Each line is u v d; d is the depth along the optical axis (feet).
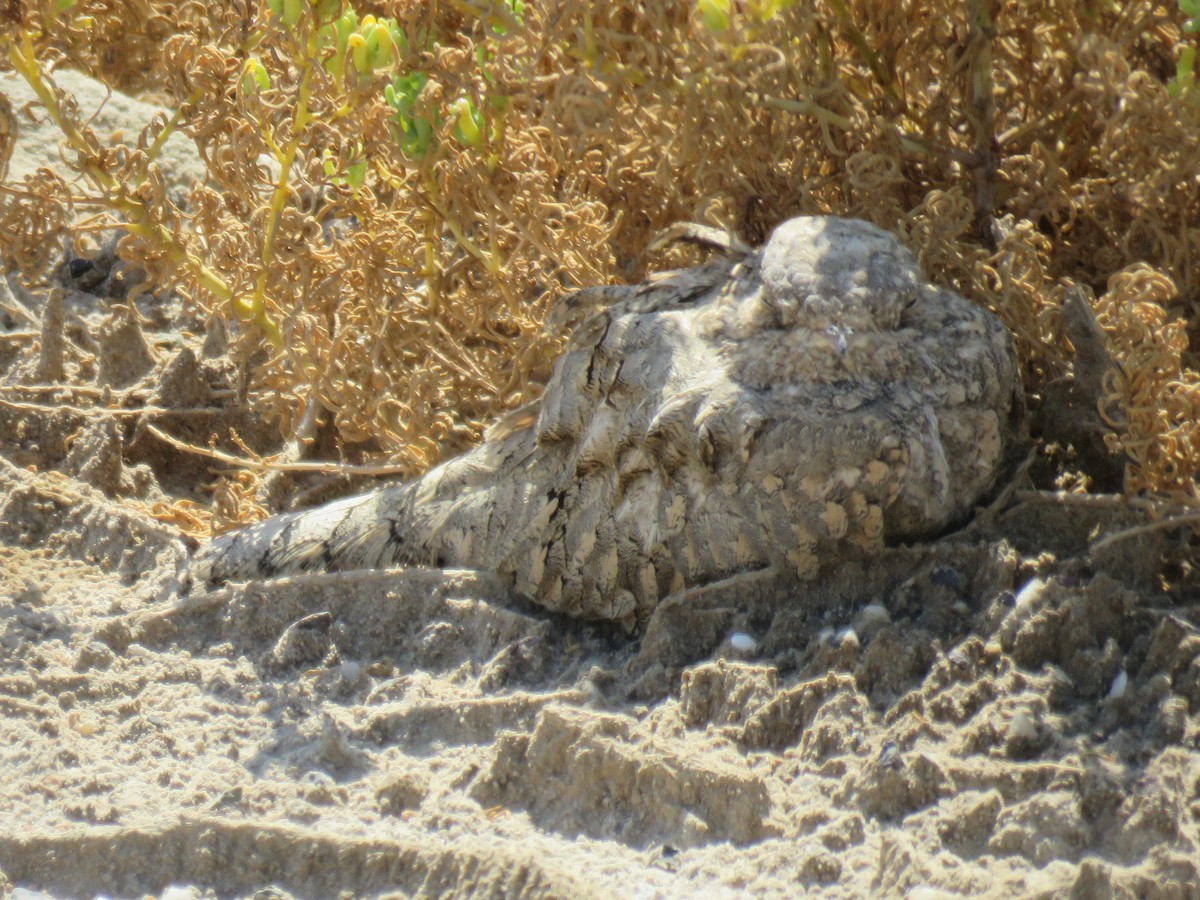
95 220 42.16
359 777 30.45
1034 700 29.12
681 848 27.43
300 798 29.32
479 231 42.68
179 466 47.85
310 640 35.22
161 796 30.01
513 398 41.50
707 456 31.81
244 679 34.42
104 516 42.04
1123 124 36.22
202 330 53.83
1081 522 34.06
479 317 41.98
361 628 35.88
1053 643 30.71
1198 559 34.30
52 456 46.85
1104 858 25.54
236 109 39.32
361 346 41.68
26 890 28.12
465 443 42.22
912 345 32.01
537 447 35.37
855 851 26.16
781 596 33.22
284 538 37.91
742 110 37.65
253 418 48.60
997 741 28.48
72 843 28.35
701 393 32.12
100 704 33.65
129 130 58.29
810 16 37.11
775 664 31.58
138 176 40.19
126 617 36.40
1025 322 36.83
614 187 41.11
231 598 36.65
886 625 31.76
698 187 40.09
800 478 31.50
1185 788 26.30
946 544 33.32
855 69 40.86
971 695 29.45
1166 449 32.86
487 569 36.11
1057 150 40.75
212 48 38.55
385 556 37.24
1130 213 38.96
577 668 33.53
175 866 28.04
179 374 48.39
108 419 45.75
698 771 27.78
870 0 39.34
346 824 28.60
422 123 38.34
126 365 50.34
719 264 35.06
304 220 39.52
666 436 32.35
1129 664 30.42
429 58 38.01
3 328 53.93
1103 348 35.55
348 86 37.09
